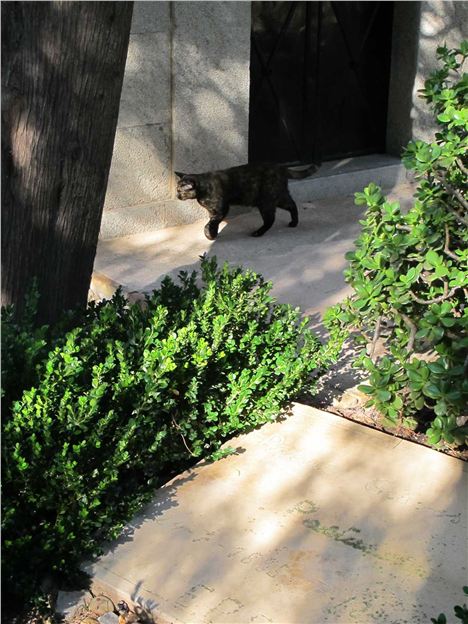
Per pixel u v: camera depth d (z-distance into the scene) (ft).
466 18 18.61
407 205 17.94
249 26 16.71
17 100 11.65
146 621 10.44
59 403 11.01
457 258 11.95
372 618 10.22
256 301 12.71
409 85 18.75
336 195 18.35
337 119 18.86
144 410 11.25
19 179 11.84
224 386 12.14
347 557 10.77
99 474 10.97
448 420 11.54
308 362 12.38
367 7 18.56
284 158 18.51
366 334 13.41
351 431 12.17
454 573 10.61
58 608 10.58
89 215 12.30
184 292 12.67
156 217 16.70
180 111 16.44
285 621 10.21
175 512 11.25
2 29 11.50
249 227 17.08
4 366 11.10
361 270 12.12
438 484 11.51
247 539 10.97
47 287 12.24
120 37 11.81
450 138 12.19
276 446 12.00
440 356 11.79
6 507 10.55
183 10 16.05
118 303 12.45
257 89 17.93
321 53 18.34
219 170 16.34
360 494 11.42
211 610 10.34
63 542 10.66
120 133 16.02
